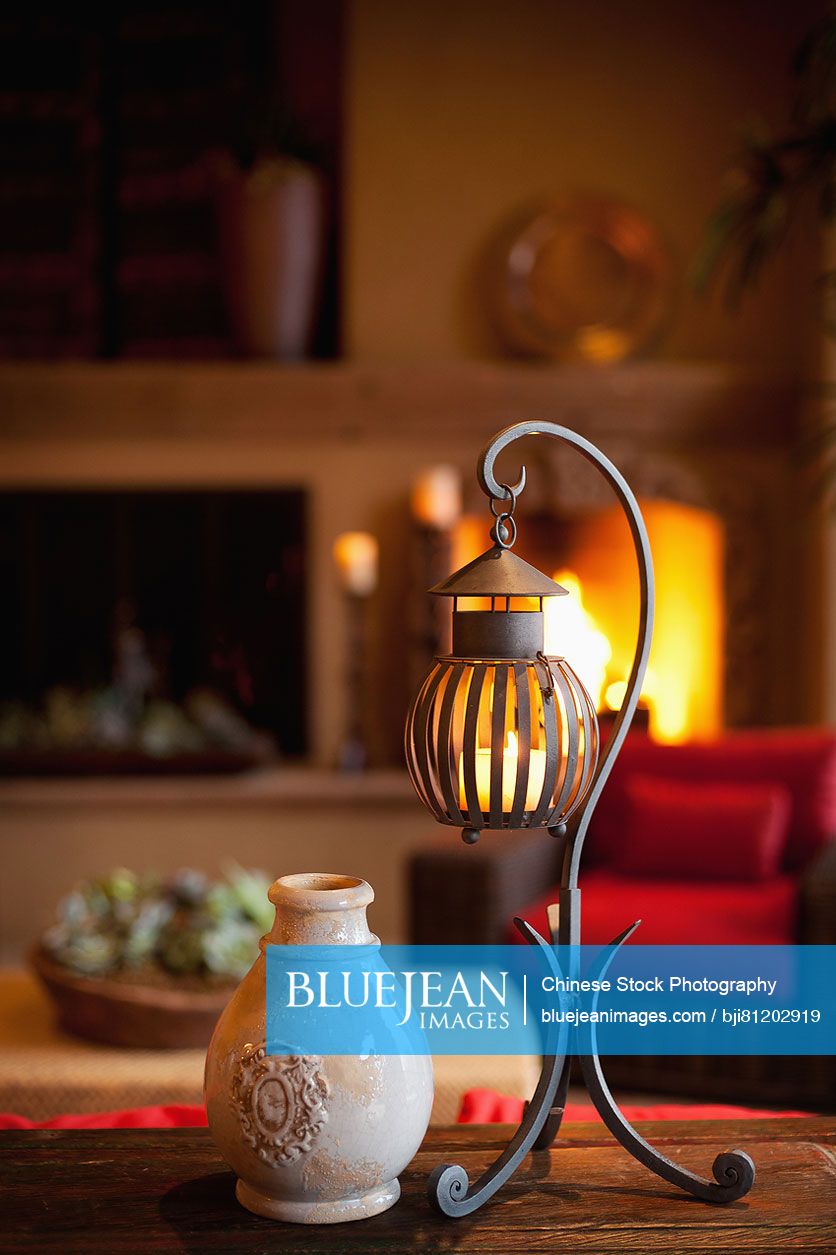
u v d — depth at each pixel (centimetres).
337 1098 109
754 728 469
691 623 486
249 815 445
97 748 450
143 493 475
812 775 338
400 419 465
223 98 502
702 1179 118
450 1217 113
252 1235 110
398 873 446
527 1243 109
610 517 493
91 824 445
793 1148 130
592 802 116
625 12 468
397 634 475
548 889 331
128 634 480
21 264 508
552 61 470
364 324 474
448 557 459
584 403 459
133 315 508
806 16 459
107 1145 131
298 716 483
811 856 333
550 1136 128
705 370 452
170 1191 119
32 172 506
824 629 433
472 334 474
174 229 505
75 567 479
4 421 466
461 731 110
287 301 469
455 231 472
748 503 462
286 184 461
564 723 109
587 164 470
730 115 466
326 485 472
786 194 386
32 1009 260
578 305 468
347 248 473
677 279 470
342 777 463
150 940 247
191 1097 218
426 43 470
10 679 484
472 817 110
